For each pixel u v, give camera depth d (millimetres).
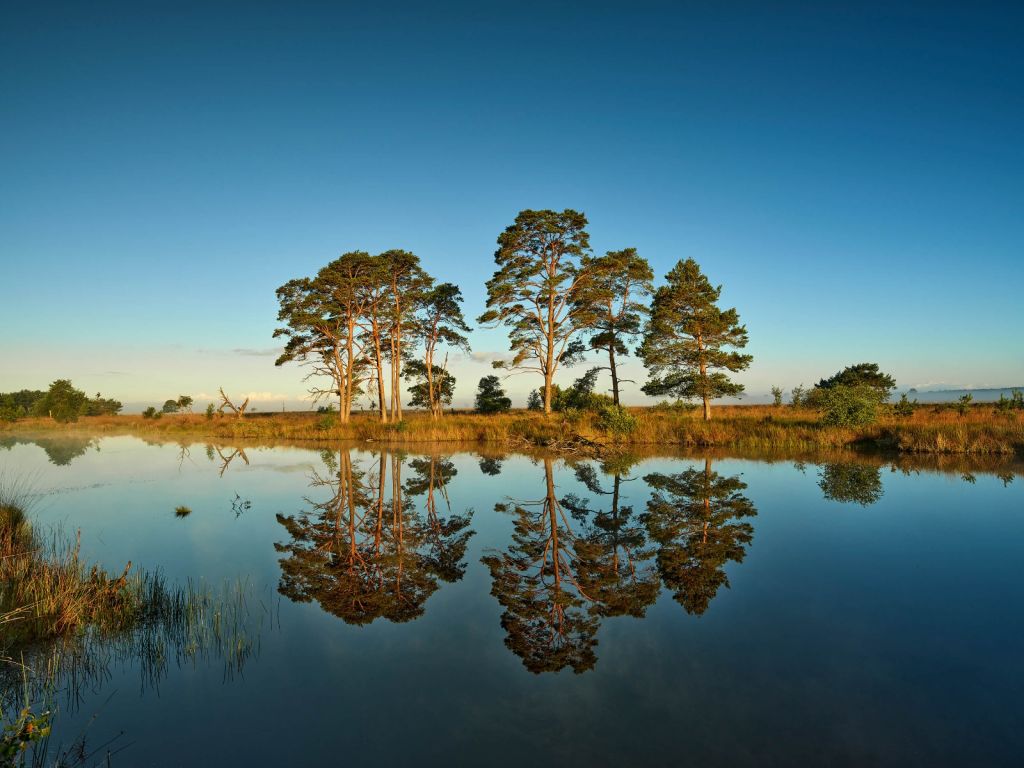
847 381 41500
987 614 6613
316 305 38000
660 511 12328
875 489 14297
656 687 5113
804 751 4133
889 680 5160
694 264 36875
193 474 19484
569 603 7242
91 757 4188
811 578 7961
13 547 9164
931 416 27359
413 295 40875
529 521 11883
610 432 27219
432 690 5148
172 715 4766
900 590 7430
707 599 7242
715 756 4082
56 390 54500
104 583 7484
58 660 5785
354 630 6504
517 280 33969
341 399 40812
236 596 7621
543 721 4609
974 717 4559
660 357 35562
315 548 10078
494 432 30672
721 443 25453
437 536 10844
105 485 17156
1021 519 11055
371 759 4137
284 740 4395
